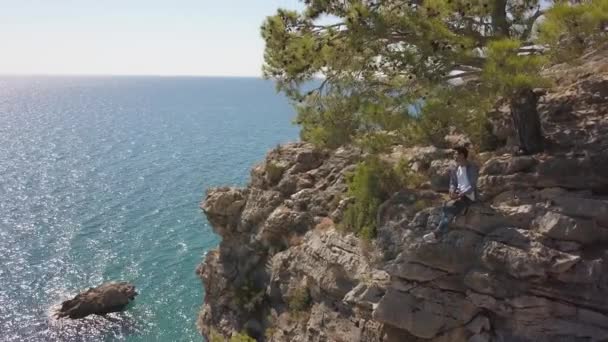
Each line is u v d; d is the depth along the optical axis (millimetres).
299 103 23641
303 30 20938
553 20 16609
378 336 20484
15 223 82188
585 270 15836
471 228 17734
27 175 115875
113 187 105312
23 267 65938
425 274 18172
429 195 20234
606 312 15789
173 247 72750
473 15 20406
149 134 188375
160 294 59344
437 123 21406
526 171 18234
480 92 18375
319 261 25109
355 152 30094
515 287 16656
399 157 24188
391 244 19781
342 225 24422
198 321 36375
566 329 16266
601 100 19141
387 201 20984
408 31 18781
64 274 64188
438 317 18141
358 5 18578
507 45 16328
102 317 54531
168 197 97875
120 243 74188
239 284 32906
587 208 16516
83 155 143125
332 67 20906
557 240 16531
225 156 140250
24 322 53219
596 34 16891
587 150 17438
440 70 18719
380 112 20578
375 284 20656
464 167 17531
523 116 18391
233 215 34406
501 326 17359
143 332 51906
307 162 32000
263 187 32938
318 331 23953
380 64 20609
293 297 26938
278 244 30391
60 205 92375
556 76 21750
